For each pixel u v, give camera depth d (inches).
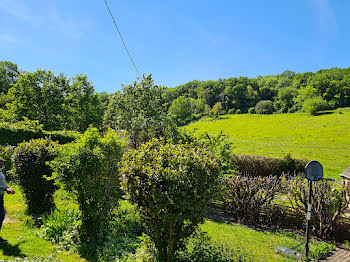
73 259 213.0
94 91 1723.7
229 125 3245.6
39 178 309.6
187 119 4237.2
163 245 215.8
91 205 258.2
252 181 446.0
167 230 211.2
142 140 590.9
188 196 196.5
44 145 329.1
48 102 1525.6
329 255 306.7
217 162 221.6
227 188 450.6
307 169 305.4
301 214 400.5
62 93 1595.7
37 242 233.3
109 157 283.4
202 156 218.1
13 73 2613.2
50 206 331.0
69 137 872.3
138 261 206.2
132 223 296.7
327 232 368.5
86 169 255.6
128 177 206.2
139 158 213.6
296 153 1770.4
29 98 1487.5
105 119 710.5
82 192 260.2
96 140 281.6
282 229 399.5
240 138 2402.8
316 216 374.0
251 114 4057.6
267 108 4276.6
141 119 599.2
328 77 4197.8
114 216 305.3
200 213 211.3
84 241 252.2
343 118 2861.7
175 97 5738.2
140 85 701.3
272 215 421.1
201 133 558.3
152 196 193.9
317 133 2406.5
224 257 243.9
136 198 203.5
